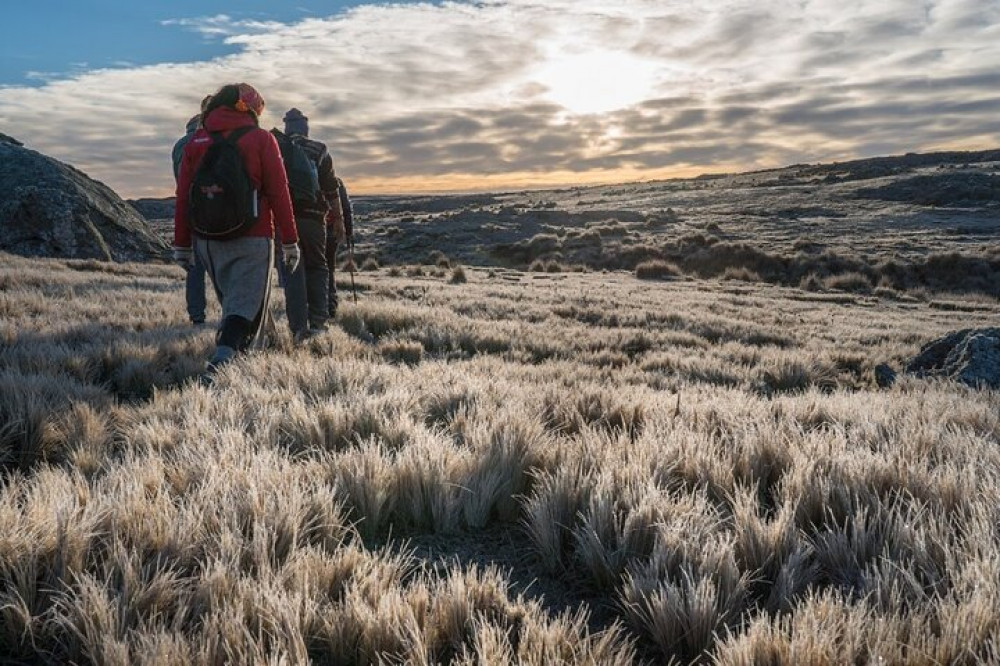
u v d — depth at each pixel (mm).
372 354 6668
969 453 3209
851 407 4621
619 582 2197
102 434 3266
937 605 1801
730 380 7410
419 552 2469
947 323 17531
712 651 1799
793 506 2607
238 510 2316
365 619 1750
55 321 6734
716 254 34000
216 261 5137
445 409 4137
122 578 1929
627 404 4270
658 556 2092
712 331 12070
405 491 2709
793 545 2221
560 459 3094
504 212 59531
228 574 1920
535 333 9781
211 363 4914
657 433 3545
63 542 1970
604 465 2846
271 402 3896
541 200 107188
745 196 77375
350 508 2635
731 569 2027
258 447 3117
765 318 15750
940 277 29266
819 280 28578
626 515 2465
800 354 9398
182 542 2078
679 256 35031
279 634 1650
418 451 2906
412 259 40875
